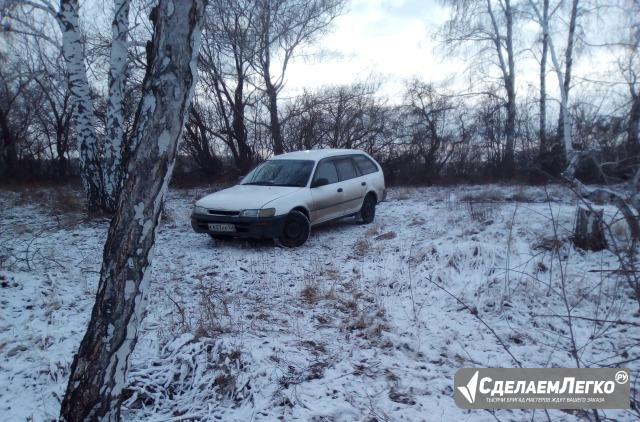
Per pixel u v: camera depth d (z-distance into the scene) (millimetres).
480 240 7312
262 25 17359
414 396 3789
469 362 4363
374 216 10945
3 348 4574
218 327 4883
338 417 3480
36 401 3805
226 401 3746
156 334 4789
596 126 6102
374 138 19234
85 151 10984
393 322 5191
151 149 2494
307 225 8719
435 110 19641
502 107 19891
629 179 4852
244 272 7059
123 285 2525
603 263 6238
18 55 17344
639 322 4930
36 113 20641
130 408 3717
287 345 4539
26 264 7059
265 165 9906
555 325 5074
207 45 16375
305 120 18578
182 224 10641
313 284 6359
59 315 5324
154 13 2631
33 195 15320
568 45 13781
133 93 16562
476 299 5715
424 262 6863
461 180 19219
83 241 8867
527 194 12984
